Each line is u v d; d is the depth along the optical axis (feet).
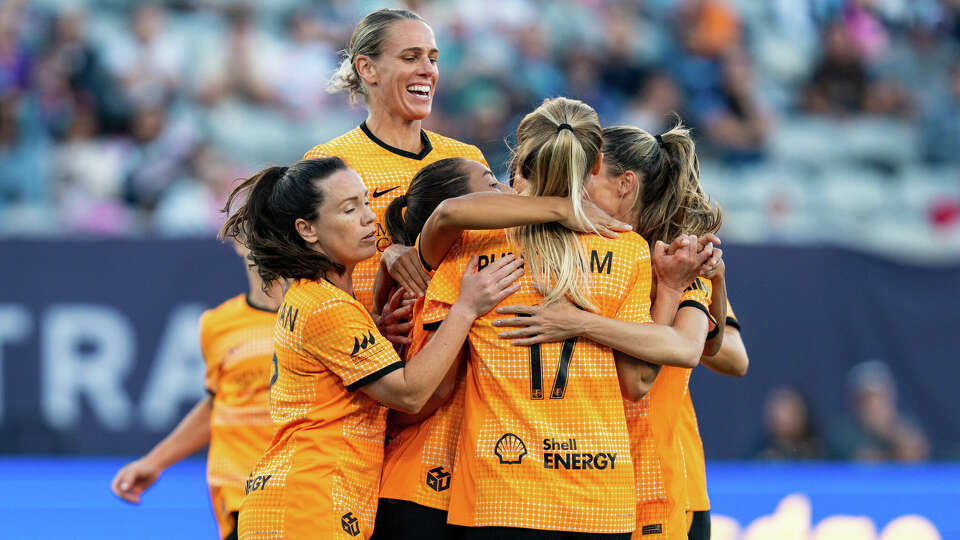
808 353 100.07
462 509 39.47
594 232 40.09
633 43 145.79
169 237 93.61
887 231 131.34
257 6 143.54
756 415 98.84
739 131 140.87
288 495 41.16
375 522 43.14
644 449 42.60
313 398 41.86
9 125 123.44
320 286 42.16
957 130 147.13
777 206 130.00
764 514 71.67
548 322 39.14
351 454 41.50
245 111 132.98
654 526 42.50
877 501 73.00
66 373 91.97
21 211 116.37
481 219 38.93
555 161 39.42
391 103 47.62
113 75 130.62
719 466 92.07
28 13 134.21
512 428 38.81
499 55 140.46
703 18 147.74
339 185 42.04
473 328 40.24
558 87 138.72
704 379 98.43
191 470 88.63
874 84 151.02
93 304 92.58
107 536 67.92
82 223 115.44
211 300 93.66
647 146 43.01
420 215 42.78
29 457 91.20
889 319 101.45
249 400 54.34
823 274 100.83
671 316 41.09
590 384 39.22
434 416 42.04
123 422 92.17
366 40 47.88
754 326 99.50
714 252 41.42
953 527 72.95
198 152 123.13
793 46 155.33
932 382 101.45
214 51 136.15
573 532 38.58
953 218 131.85
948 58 155.94
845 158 143.84
